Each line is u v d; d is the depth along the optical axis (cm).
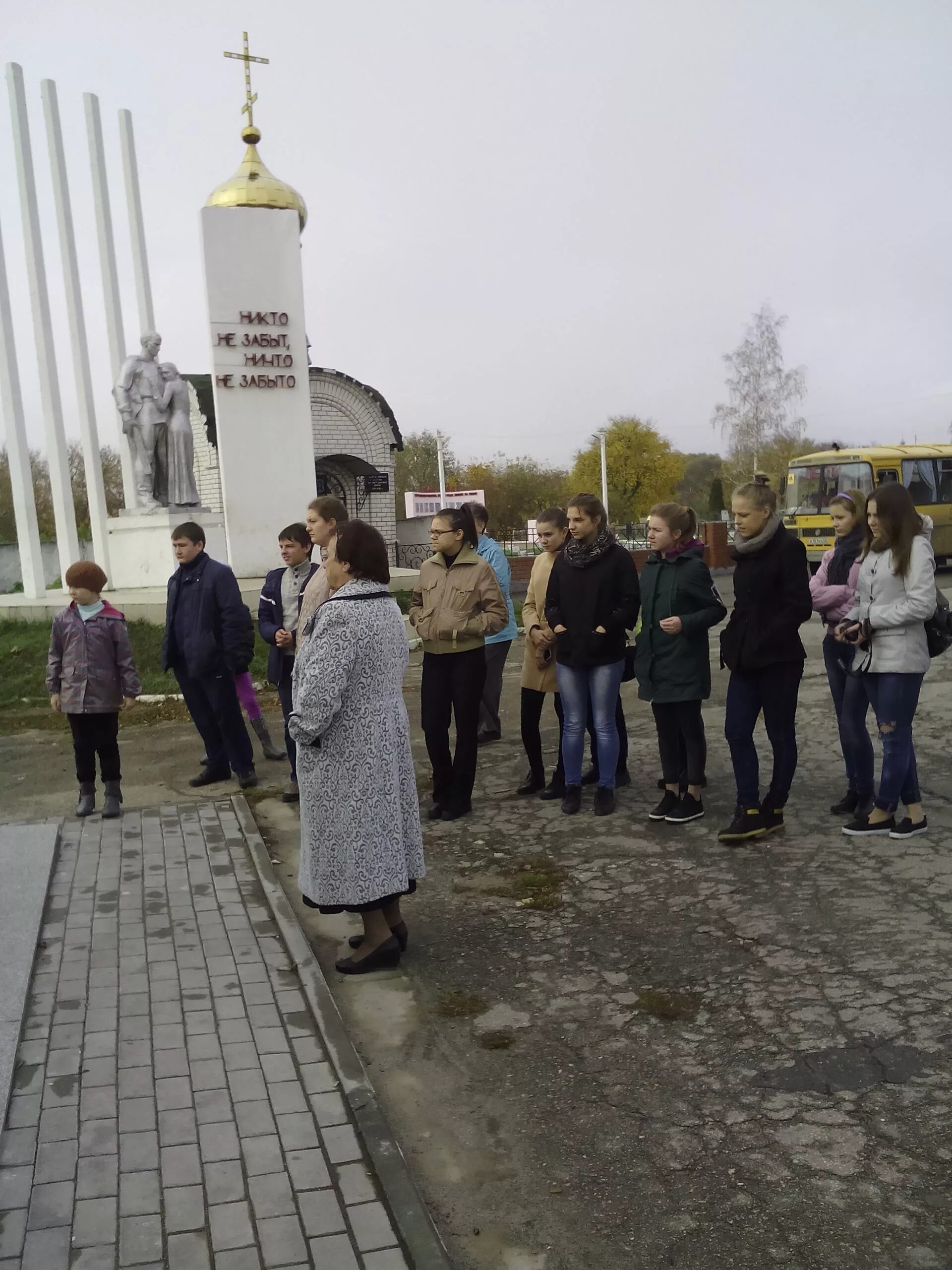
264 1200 268
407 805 409
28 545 1497
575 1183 285
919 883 481
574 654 604
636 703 958
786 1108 313
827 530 2450
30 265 1510
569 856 550
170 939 445
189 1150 290
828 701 919
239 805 649
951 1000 370
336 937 468
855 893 474
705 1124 308
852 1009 369
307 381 1424
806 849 537
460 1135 311
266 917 470
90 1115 308
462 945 449
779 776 551
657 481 5000
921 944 417
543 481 5178
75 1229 256
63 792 721
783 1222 263
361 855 392
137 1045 351
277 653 671
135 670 630
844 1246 254
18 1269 242
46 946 439
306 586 575
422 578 625
